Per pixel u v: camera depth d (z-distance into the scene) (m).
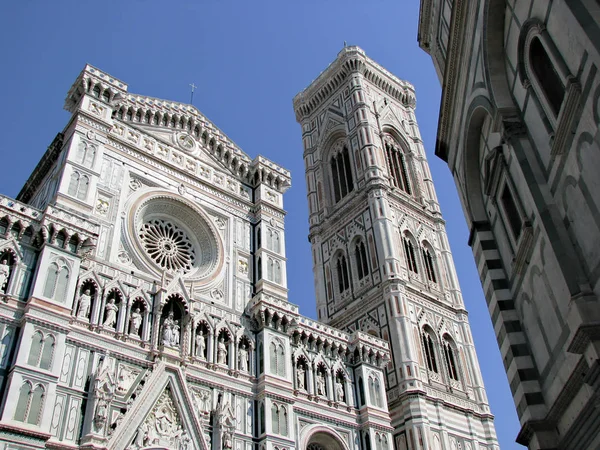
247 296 50.06
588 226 20.58
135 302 41.72
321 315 75.69
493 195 31.06
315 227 84.62
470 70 30.77
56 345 34.75
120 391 37.00
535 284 26.11
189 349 42.31
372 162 81.19
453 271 77.75
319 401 48.44
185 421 38.41
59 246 38.41
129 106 51.94
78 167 44.25
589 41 18.23
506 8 26.05
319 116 97.69
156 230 48.88
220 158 57.62
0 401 31.61
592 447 22.09
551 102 22.62
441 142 38.47
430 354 65.56
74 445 32.94
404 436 57.62
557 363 24.31
